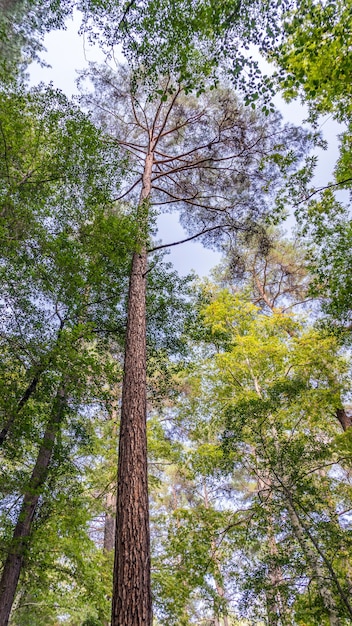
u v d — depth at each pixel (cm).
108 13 511
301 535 612
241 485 1158
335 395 855
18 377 589
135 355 591
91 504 809
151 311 878
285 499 659
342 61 536
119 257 722
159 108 1196
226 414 808
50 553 671
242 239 1177
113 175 675
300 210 750
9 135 561
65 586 711
